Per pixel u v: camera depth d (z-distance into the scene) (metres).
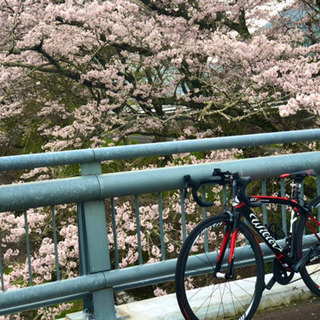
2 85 11.81
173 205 9.55
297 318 3.46
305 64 9.66
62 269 8.98
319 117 9.01
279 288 3.76
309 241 3.71
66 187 3.05
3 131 13.43
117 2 11.12
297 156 3.77
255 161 3.62
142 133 11.84
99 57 12.12
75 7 11.64
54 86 12.98
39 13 11.91
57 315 9.31
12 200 2.92
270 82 9.62
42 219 8.83
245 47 9.77
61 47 11.33
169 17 11.89
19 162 2.94
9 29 12.40
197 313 3.41
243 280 3.81
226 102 10.42
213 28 11.91
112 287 3.22
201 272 3.39
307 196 10.11
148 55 11.91
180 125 11.93
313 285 3.67
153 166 10.60
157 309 3.41
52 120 13.03
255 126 11.88
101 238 3.16
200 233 3.09
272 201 3.44
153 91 11.52
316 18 11.77
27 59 11.98
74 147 11.68
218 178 3.26
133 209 10.09
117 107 11.68
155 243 9.74
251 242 3.31
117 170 11.05
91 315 3.23
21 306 3.02
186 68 11.55
